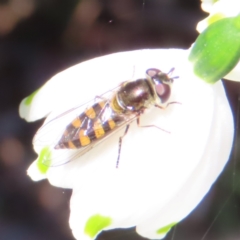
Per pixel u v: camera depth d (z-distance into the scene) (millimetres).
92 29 141
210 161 90
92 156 90
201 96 90
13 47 142
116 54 92
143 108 91
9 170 135
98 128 91
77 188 90
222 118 90
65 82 92
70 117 91
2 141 136
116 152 90
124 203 89
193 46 90
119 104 91
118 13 140
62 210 131
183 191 89
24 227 130
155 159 89
